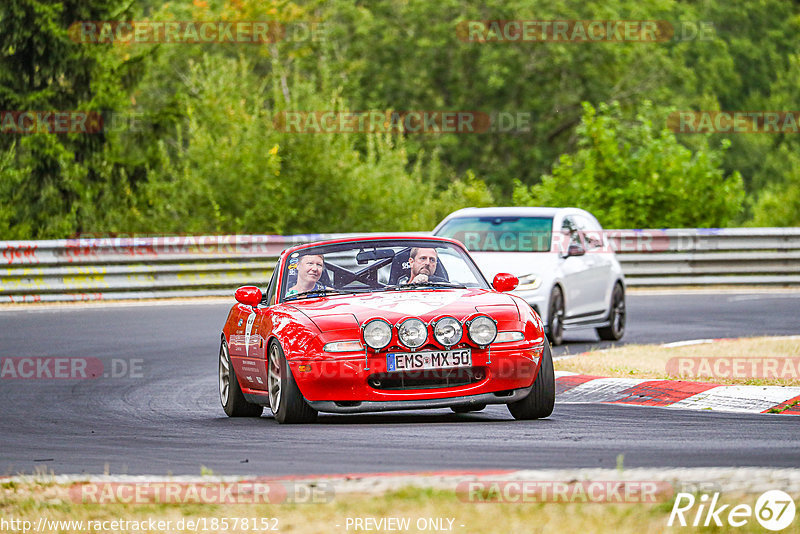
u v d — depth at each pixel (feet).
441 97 647.97
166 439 108.99
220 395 132.67
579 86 641.81
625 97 649.20
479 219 196.75
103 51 424.46
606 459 89.61
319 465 90.17
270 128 390.42
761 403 122.93
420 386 110.32
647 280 307.37
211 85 417.90
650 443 97.71
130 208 387.55
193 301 277.23
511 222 195.42
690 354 164.96
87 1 425.28
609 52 638.53
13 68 419.13
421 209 417.69
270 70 633.20
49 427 121.60
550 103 634.02
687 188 366.43
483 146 643.86
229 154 378.32
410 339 109.81
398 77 634.84
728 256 310.45
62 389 153.89
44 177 408.46
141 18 585.22
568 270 190.49
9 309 260.01
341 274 123.75
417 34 639.35
